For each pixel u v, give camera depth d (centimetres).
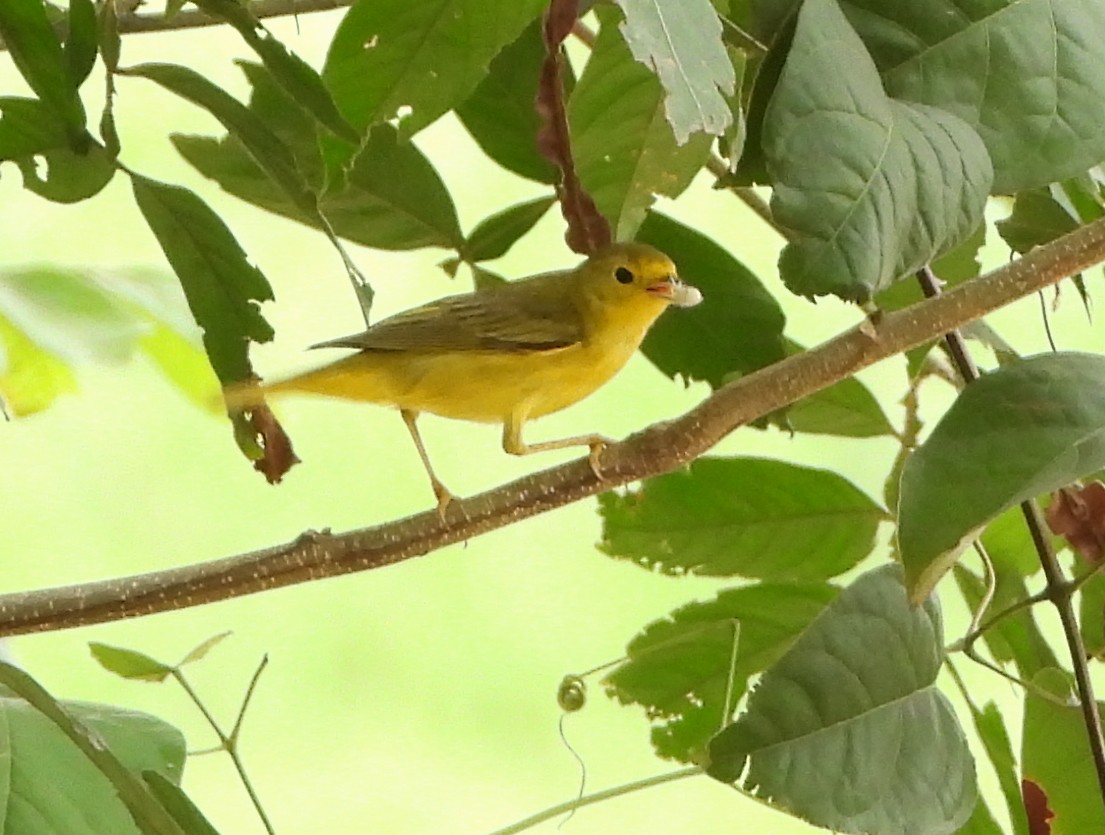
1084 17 486
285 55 496
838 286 420
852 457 1129
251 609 1131
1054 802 602
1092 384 502
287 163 518
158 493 1134
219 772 1049
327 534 517
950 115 468
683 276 671
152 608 507
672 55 410
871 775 507
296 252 1117
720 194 1121
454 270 690
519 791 1056
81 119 522
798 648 512
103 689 1072
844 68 444
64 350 354
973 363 570
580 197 629
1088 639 628
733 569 650
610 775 1048
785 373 500
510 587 1164
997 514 479
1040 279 493
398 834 1027
